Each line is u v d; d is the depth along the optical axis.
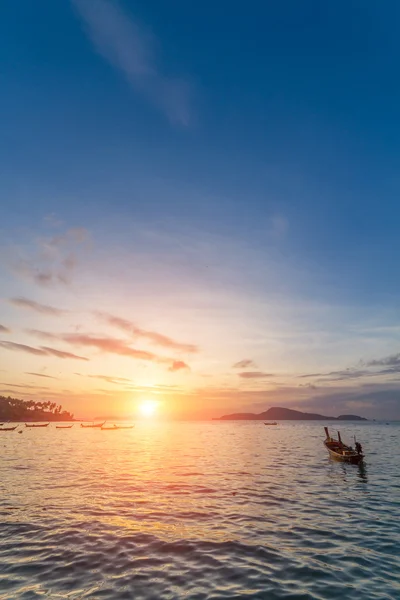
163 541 16.11
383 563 13.80
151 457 51.03
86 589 11.55
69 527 17.98
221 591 11.48
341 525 18.58
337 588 11.72
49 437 105.50
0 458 48.88
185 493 26.22
